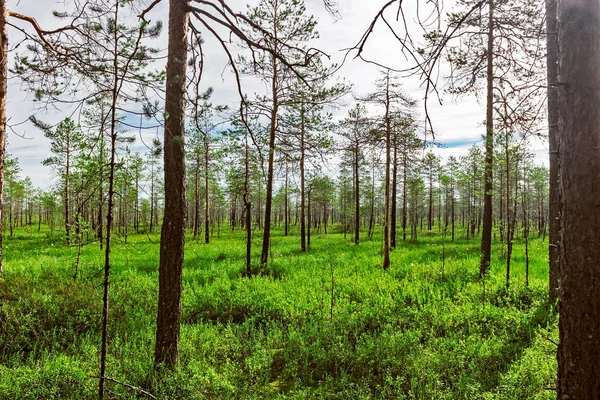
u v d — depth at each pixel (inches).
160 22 186.4
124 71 156.2
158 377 199.2
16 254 691.4
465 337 269.9
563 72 101.2
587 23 96.0
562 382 103.5
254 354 245.4
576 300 98.3
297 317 328.2
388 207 574.9
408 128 586.6
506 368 218.5
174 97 197.2
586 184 96.5
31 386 191.8
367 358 241.3
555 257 318.7
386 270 546.0
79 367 217.3
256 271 518.3
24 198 1603.1
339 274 502.3
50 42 256.1
